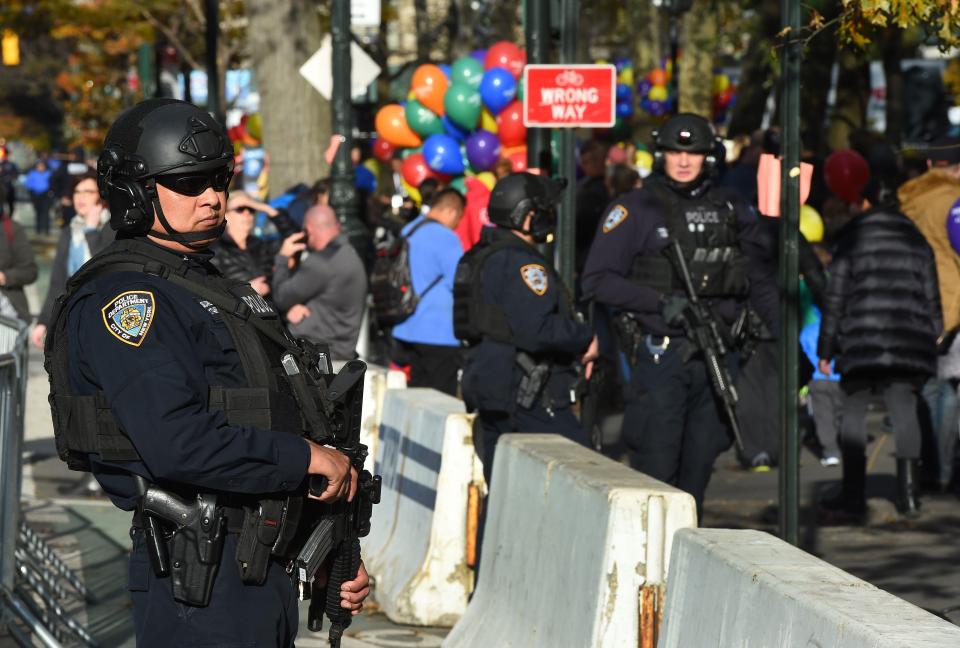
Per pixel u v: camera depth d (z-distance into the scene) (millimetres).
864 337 30812
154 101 12289
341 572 12867
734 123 75812
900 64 82188
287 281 33312
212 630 11734
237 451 11469
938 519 31406
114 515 32750
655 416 24391
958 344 33969
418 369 38000
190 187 12070
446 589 23953
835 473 37188
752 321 24938
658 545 15391
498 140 50781
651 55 106812
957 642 9719
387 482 27375
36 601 24547
